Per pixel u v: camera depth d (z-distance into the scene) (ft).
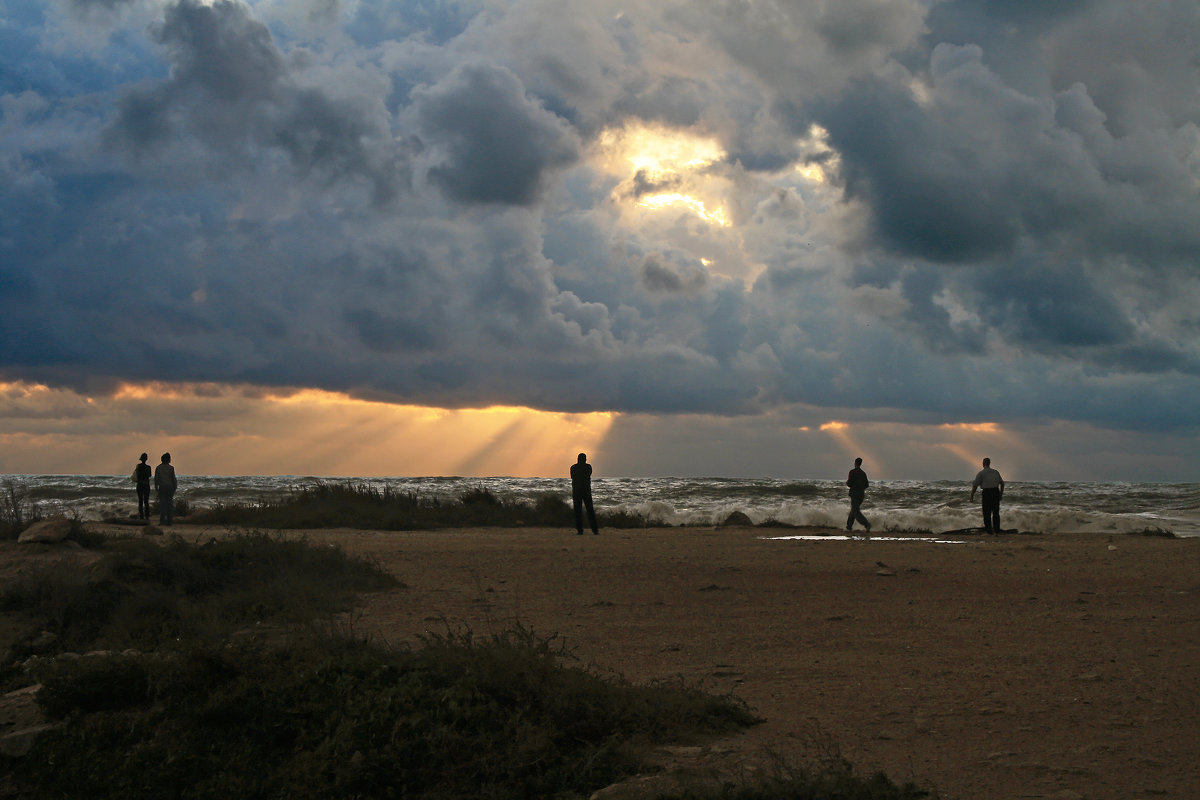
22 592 32.86
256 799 17.94
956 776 15.61
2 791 19.29
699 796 14.57
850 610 33.94
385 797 17.15
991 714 19.58
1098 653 25.88
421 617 31.83
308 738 19.36
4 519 52.80
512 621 31.19
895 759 16.61
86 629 30.99
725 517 98.43
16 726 21.59
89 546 45.01
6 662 28.32
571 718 18.88
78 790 18.94
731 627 30.48
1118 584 40.83
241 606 32.73
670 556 53.11
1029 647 26.89
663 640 28.25
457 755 17.72
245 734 19.98
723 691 21.89
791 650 26.76
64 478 256.52
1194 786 15.03
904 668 24.27
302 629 26.53
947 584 41.09
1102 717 19.26
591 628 30.19
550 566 47.44
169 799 18.49
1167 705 20.16
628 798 15.06
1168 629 29.71
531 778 16.70
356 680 20.83
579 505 75.61
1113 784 15.15
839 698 21.20
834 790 14.30
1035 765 16.08
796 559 51.67
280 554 40.50
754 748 17.47
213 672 22.04
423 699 19.40
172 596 33.53
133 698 22.31
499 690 19.99
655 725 18.56
